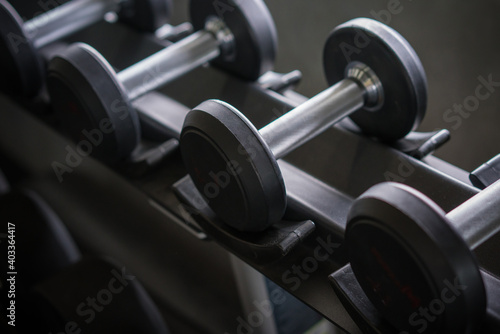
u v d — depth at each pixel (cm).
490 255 87
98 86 102
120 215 165
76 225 187
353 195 100
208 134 82
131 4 141
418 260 67
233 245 94
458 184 94
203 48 119
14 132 189
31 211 133
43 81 140
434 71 167
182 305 156
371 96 100
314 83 191
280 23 187
